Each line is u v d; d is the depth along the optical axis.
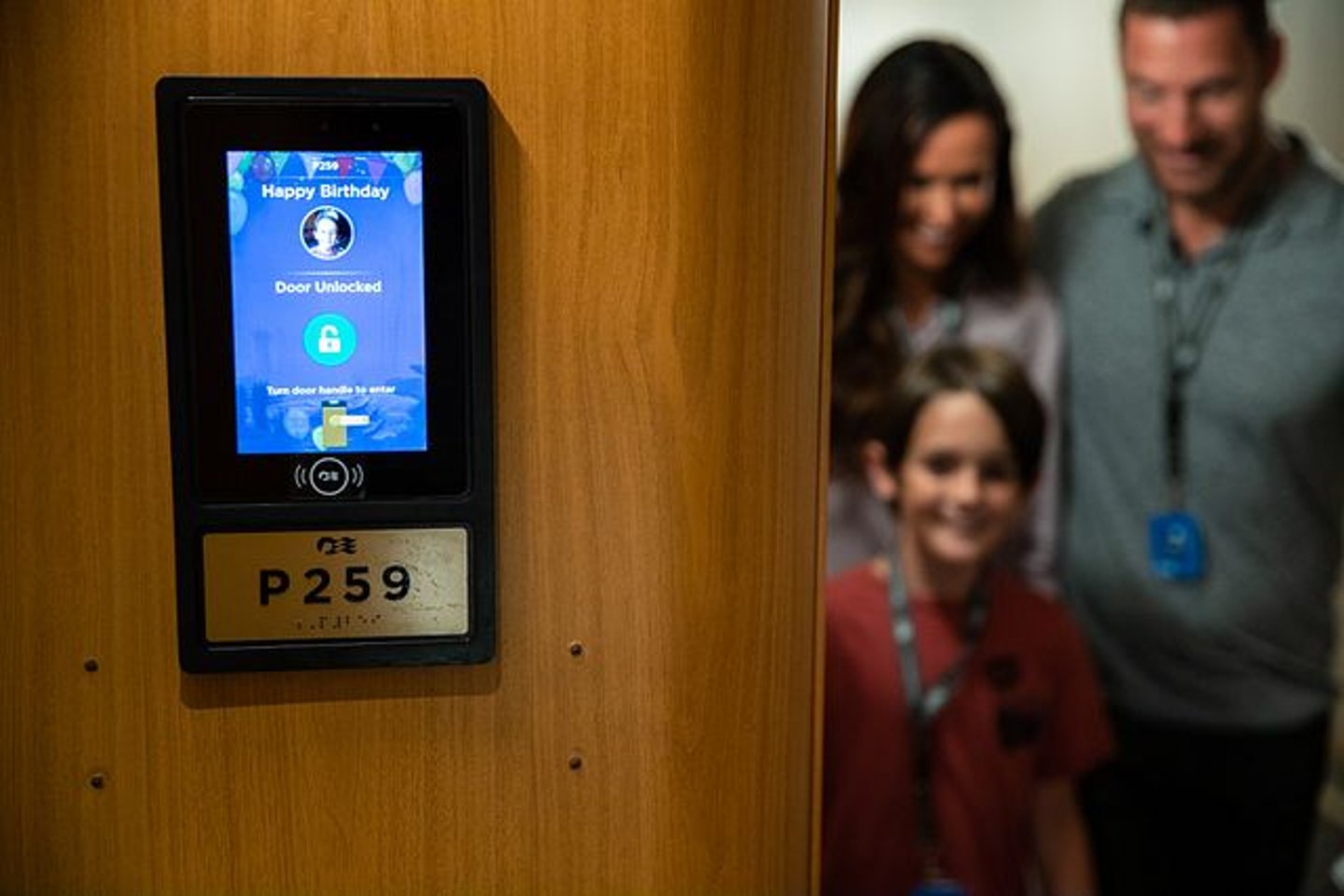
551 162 1.00
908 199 2.16
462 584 1.00
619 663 1.05
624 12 0.99
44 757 1.02
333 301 0.96
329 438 0.97
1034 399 2.21
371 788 1.04
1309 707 2.23
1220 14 2.09
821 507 1.10
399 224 0.96
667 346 1.03
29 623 1.01
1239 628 2.21
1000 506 2.24
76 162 0.97
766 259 1.04
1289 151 2.12
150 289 0.98
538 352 1.01
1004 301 2.19
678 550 1.05
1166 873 2.30
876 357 2.22
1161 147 2.13
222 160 0.94
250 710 1.03
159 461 1.00
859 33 2.14
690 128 1.01
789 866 1.12
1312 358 2.14
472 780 1.05
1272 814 2.26
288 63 0.97
